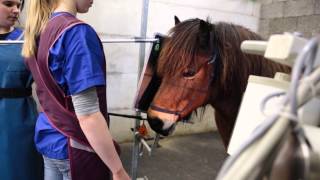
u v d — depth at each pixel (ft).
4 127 4.35
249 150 1.22
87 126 2.84
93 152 3.16
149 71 4.08
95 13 8.91
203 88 3.69
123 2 9.24
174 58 3.67
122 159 8.55
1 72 4.31
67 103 3.08
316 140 1.28
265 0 11.90
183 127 10.91
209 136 10.96
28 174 4.55
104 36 9.16
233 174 1.19
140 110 4.17
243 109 1.83
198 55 3.65
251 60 3.63
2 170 4.41
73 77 2.83
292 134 1.16
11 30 4.74
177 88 3.69
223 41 3.68
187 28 3.76
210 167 8.52
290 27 11.13
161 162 8.68
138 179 5.67
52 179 3.44
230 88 3.77
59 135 3.19
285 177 1.16
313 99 1.39
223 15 11.21
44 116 3.35
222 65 3.66
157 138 5.13
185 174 8.05
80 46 2.84
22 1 5.38
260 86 1.77
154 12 9.87
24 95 4.54
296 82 1.15
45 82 3.07
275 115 1.20
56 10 3.09
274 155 1.17
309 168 1.16
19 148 4.44
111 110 9.66
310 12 10.50
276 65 3.37
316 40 1.17
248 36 3.75
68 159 3.19
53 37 2.92
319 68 1.21
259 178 1.18
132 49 9.59
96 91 2.90
